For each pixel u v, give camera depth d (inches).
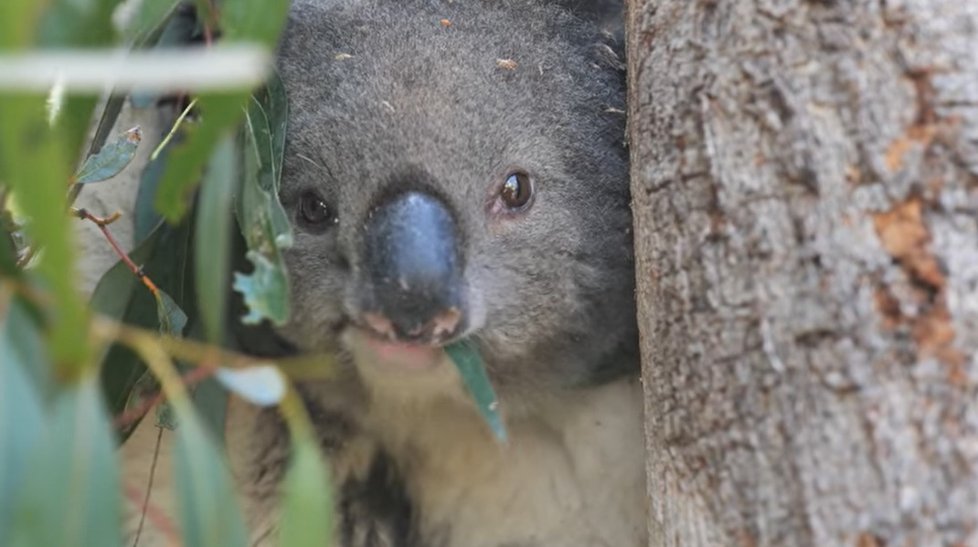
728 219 127.0
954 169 118.3
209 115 106.8
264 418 202.2
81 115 126.9
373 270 162.4
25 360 102.3
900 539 114.7
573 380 193.8
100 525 96.3
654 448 138.6
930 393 115.6
